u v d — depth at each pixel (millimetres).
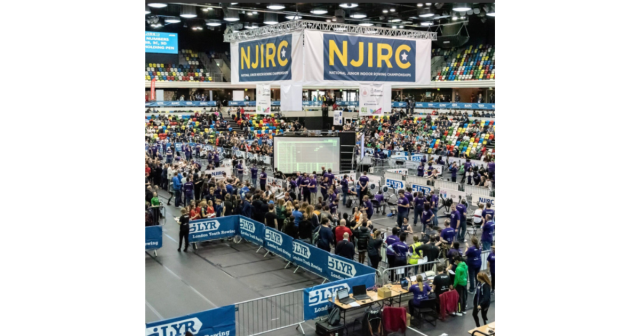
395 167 33938
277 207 18562
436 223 20500
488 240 16188
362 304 11102
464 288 12695
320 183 25359
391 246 13398
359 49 16391
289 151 27281
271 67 16578
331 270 14359
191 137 43938
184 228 17656
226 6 38938
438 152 37125
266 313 12656
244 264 16500
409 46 17203
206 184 22719
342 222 15148
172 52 46281
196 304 13227
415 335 11445
